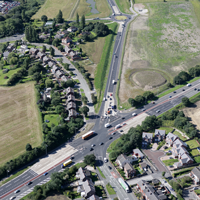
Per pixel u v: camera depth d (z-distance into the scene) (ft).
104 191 645.92
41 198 625.00
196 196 630.74
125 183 655.76
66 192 634.02
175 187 635.25
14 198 636.07
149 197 603.67
